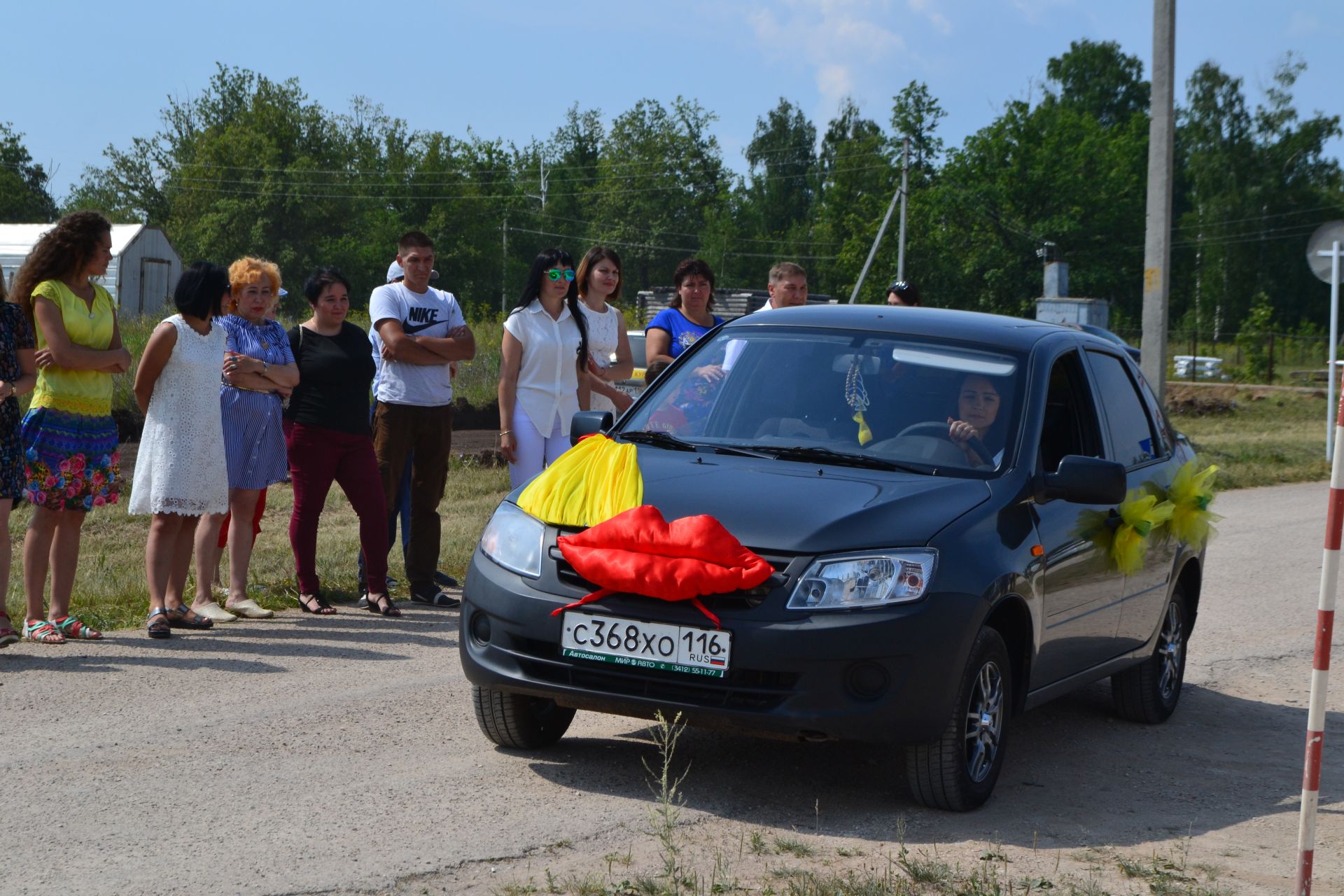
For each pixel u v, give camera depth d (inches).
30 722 286.2
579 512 254.4
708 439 287.1
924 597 234.2
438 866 209.6
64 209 5044.3
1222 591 538.3
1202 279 4131.4
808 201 5634.8
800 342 305.9
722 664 231.5
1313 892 219.0
